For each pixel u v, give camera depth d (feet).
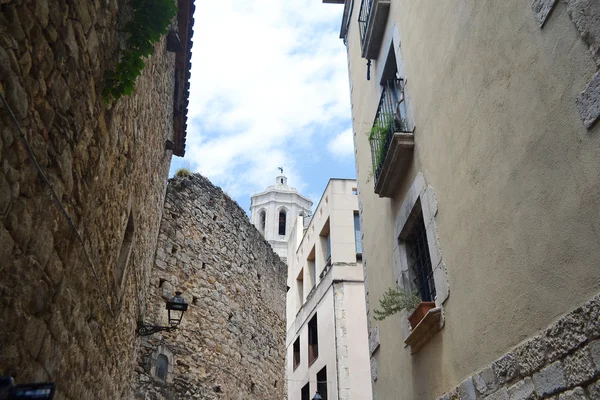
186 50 24.79
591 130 8.74
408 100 20.21
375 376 23.98
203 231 33.01
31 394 5.27
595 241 8.61
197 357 28.86
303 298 65.46
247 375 34.12
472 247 13.66
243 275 36.81
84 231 10.21
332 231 54.44
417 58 19.30
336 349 47.60
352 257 52.65
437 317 15.75
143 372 24.75
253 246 39.70
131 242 16.38
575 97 9.16
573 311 9.10
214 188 35.68
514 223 11.43
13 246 6.97
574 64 9.21
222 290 33.30
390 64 24.18
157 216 25.70
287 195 159.43
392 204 22.09
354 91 31.99
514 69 11.51
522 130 11.12
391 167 20.16
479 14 13.53
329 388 48.49
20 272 7.32
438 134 16.65
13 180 6.75
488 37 12.96
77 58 8.83
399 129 20.56
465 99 14.43
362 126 29.17
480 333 13.02
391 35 23.27
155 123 20.22
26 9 6.88
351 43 33.55
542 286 10.25
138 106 14.98
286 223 153.79
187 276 30.25
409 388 18.84
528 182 10.85
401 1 21.89
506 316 11.71
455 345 14.60
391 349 21.42
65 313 9.67
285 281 45.42
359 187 29.40
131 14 11.88
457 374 14.40
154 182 22.25
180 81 26.73
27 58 7.00
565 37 9.50
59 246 8.79
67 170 8.80
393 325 21.17
